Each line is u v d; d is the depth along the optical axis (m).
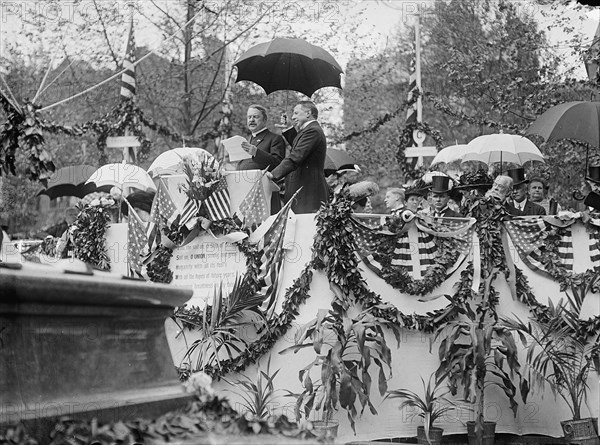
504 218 9.33
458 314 9.16
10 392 3.51
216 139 21.34
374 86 23.38
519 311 9.28
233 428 3.79
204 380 4.05
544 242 9.34
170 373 4.13
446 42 20.78
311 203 10.04
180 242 9.59
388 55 23.47
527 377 9.13
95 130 18.14
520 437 9.05
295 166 9.90
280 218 9.24
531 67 18.77
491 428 8.81
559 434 9.05
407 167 18.08
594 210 9.84
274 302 9.15
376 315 8.91
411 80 18.56
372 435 8.86
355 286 8.94
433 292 9.09
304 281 9.03
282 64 14.23
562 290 9.30
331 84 14.22
